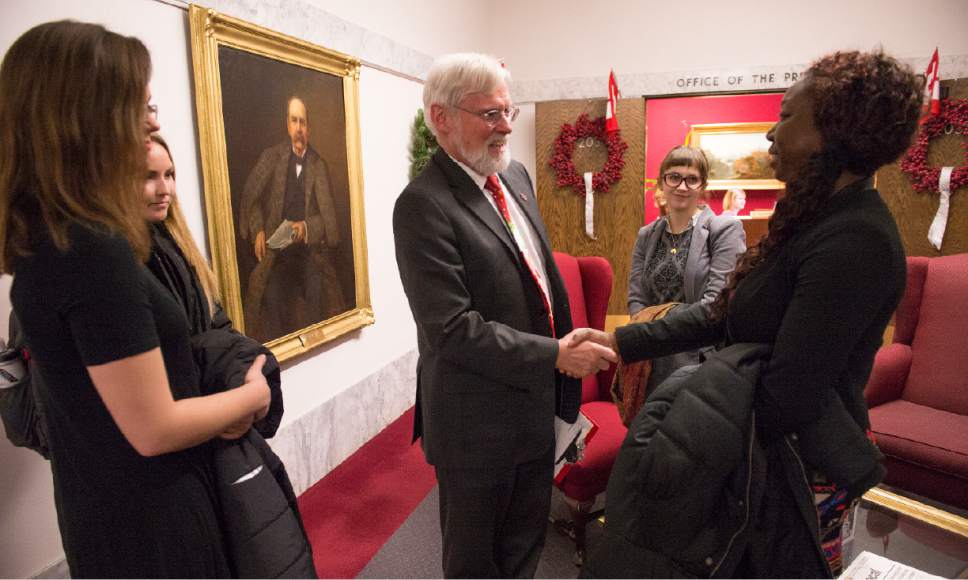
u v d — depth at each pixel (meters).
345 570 2.07
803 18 4.47
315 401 2.82
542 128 4.71
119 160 0.87
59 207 0.84
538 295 1.55
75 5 1.71
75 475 0.96
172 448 0.92
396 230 1.47
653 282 2.43
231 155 2.23
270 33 2.36
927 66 4.27
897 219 4.29
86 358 0.84
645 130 4.55
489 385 1.47
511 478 1.53
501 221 1.52
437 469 1.58
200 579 1.02
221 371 1.13
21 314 0.86
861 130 0.95
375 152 3.30
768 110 4.57
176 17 2.04
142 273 0.92
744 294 1.12
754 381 1.02
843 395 1.04
